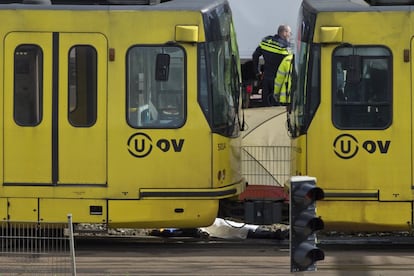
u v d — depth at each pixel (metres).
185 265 42.16
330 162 43.97
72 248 33.97
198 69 44.12
